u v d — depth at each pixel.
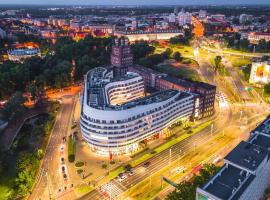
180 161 190.25
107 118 186.00
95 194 160.88
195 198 135.50
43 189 164.50
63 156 195.88
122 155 197.50
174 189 161.50
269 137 158.12
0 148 198.62
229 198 113.81
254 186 129.00
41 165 185.75
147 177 174.62
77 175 176.38
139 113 195.50
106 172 179.25
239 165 129.50
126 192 162.25
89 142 197.75
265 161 135.75
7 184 166.12
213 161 189.38
